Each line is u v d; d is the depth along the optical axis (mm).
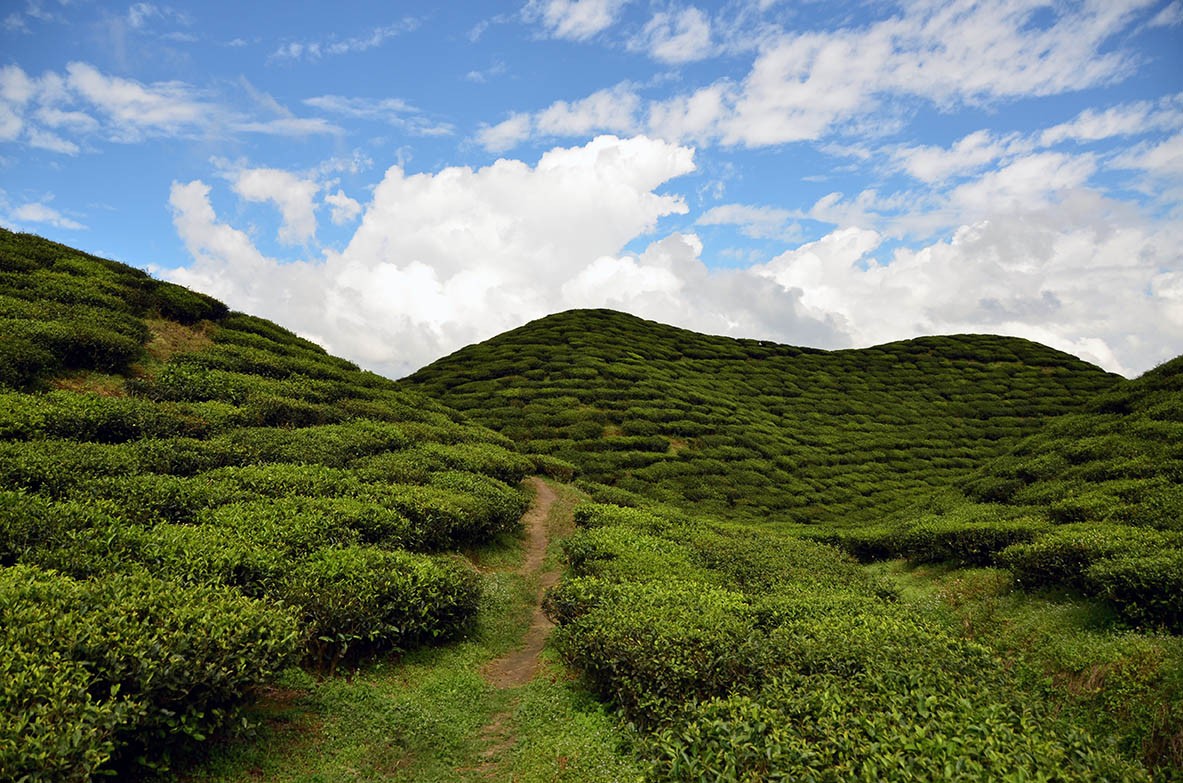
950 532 21891
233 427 23203
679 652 9930
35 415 17922
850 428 55000
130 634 7590
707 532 23594
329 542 14367
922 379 66625
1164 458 24359
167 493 14867
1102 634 13328
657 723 9203
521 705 10883
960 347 74500
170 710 7570
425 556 15273
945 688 8258
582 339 65250
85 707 6496
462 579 13883
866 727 6973
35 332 22672
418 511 17844
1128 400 32500
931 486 45562
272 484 17625
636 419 49125
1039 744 6602
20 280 27734
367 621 11234
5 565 10656
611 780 7809
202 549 11781
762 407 57250
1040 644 13422
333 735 8922
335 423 27641
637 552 17938
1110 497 21969
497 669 13109
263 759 8117
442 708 10539
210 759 7867
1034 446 32531
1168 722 9328
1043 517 22875
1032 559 16688
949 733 6812
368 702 9977
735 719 7602
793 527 34844
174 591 9023
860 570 20281
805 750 6750
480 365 60562
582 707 10680
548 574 20828
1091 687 10961
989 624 15359
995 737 6746
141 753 7336
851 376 66938
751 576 17500
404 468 22375
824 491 43125
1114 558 14914
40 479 14328
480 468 27078
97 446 17453
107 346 24688
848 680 8703
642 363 61812
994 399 61781
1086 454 27656
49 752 5949
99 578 9805
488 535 21844
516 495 25047
